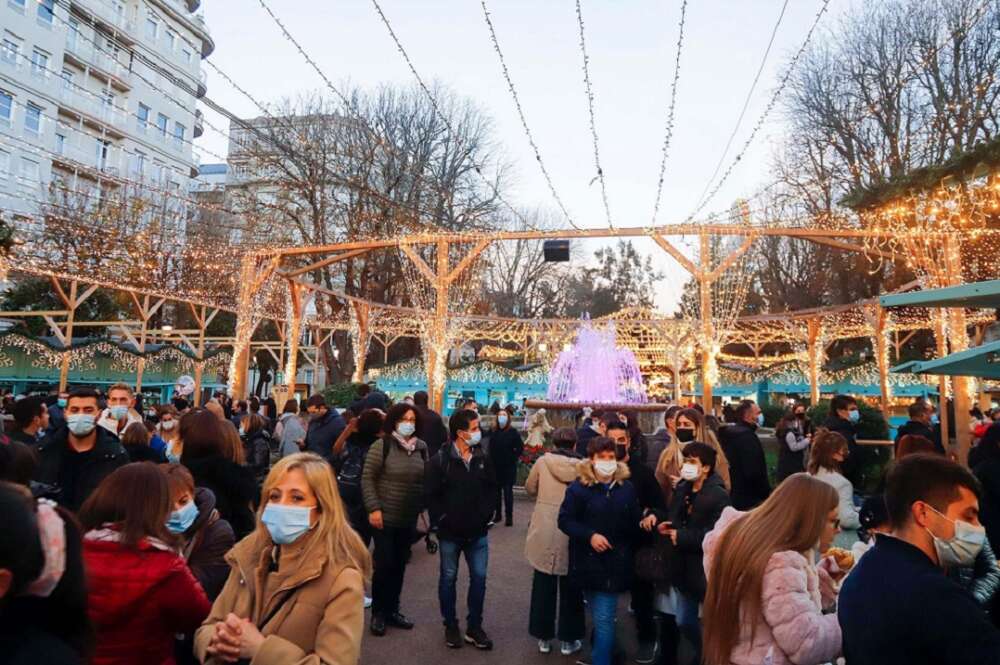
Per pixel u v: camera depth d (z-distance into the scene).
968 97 15.30
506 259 39.59
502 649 4.30
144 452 4.18
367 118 25.75
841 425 6.63
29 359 18.69
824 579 2.60
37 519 1.26
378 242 15.34
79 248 15.52
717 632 2.13
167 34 30.98
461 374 25.00
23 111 23.56
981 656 1.45
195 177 28.55
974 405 13.44
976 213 11.10
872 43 19.31
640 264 50.31
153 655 1.94
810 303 28.73
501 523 8.40
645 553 3.71
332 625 1.84
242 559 2.05
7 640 1.22
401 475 4.65
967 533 1.72
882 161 20.09
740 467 4.94
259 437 6.45
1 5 23.05
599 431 6.10
